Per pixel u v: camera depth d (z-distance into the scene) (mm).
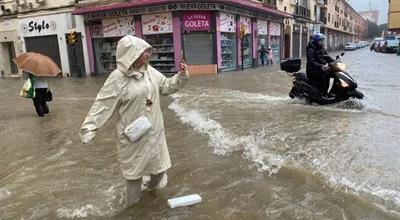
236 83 16281
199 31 22875
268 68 26172
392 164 4934
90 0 25484
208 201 4258
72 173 5520
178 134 7266
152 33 23156
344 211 3811
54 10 27094
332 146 5828
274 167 5082
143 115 4016
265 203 4117
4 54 30828
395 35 63125
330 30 66750
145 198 4398
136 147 4031
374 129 6828
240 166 5254
